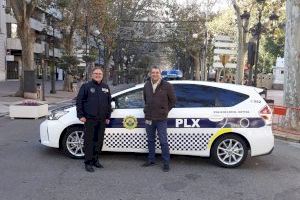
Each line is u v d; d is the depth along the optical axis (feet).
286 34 46.73
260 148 25.80
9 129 40.19
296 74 45.91
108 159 27.09
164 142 24.61
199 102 26.25
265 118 26.00
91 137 24.04
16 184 21.07
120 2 163.94
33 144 31.78
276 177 24.12
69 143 26.99
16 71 189.67
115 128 26.20
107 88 24.39
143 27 193.67
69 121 26.84
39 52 195.93
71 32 114.42
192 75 205.26
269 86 191.93
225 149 25.95
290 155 31.30
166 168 24.58
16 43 176.96
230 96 26.35
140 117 26.08
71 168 24.58
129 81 271.28
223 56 86.07
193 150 26.02
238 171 25.27
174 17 175.52
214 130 25.81
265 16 90.84
